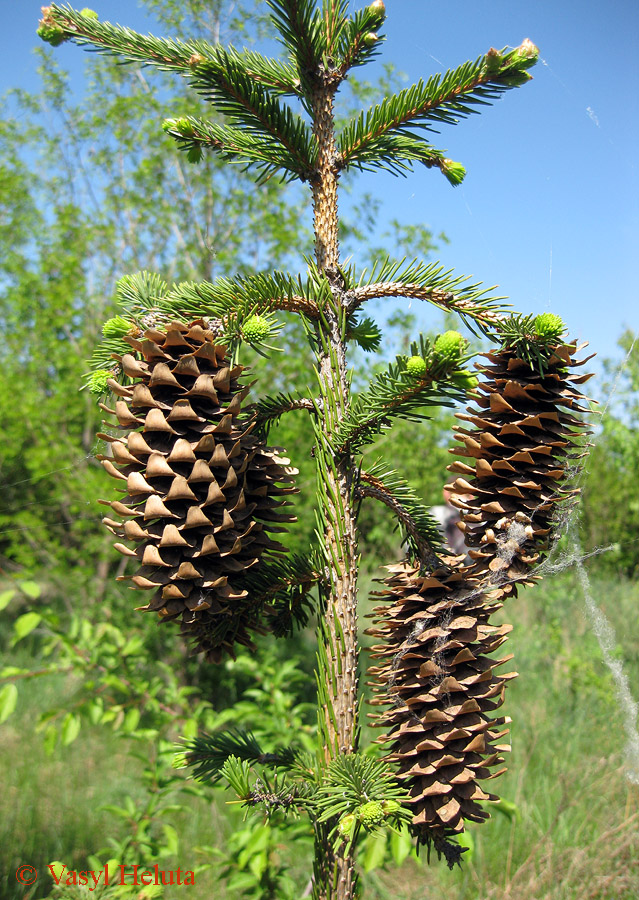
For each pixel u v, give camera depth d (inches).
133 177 56.2
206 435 10.1
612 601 49.6
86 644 27.7
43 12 12.0
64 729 24.5
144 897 16.3
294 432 45.8
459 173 12.3
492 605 10.9
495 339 11.6
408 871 25.6
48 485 60.5
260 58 12.7
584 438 12.1
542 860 21.9
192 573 10.0
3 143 63.9
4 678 24.5
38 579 59.4
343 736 11.1
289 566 11.8
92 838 27.0
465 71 11.5
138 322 11.3
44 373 60.3
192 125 12.4
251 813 11.0
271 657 33.5
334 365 11.6
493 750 10.4
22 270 58.1
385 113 12.0
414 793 10.2
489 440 11.1
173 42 12.2
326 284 11.6
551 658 42.0
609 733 31.9
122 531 10.8
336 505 11.4
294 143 12.1
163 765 23.4
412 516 12.1
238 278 11.6
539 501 11.0
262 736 26.1
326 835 11.2
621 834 22.3
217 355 10.7
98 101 57.9
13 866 24.0
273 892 20.2
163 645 46.1
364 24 11.7
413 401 10.4
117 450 10.5
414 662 10.7
